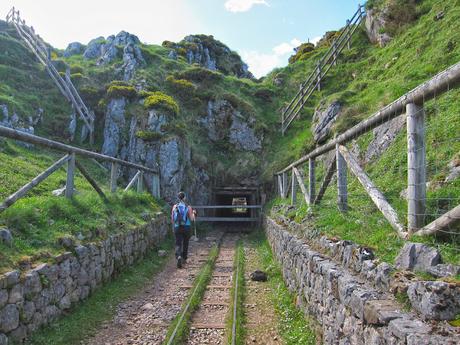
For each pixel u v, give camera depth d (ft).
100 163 57.93
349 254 13.50
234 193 65.72
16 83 63.05
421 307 8.38
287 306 21.07
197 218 54.90
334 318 12.84
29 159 42.50
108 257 24.70
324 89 68.44
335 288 12.85
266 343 17.15
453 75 9.98
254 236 51.83
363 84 50.65
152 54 84.02
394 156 24.16
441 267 9.30
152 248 37.55
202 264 34.40
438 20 44.21
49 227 20.34
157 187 52.47
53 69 67.97
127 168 57.26
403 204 15.29
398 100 12.92
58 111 62.85
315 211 23.13
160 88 73.00
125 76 75.87
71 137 60.08
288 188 45.65
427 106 23.40
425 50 40.27
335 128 45.39
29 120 54.65
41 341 15.23
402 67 43.73
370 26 69.72
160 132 58.59
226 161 67.62
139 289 25.58
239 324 18.58
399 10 59.77
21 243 17.30
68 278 18.79
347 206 19.11
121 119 61.57
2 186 29.12
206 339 17.71
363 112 43.57
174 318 20.08
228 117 71.51
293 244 22.25
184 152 59.31
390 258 11.47
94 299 21.33
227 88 79.82
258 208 59.62
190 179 60.03
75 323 17.84
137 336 17.71
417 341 7.17
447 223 10.34
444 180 15.16
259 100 78.64
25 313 14.85
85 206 26.27
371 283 11.25
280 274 28.14
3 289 13.65
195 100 73.00
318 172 42.80
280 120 71.92
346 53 71.77
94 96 68.85
